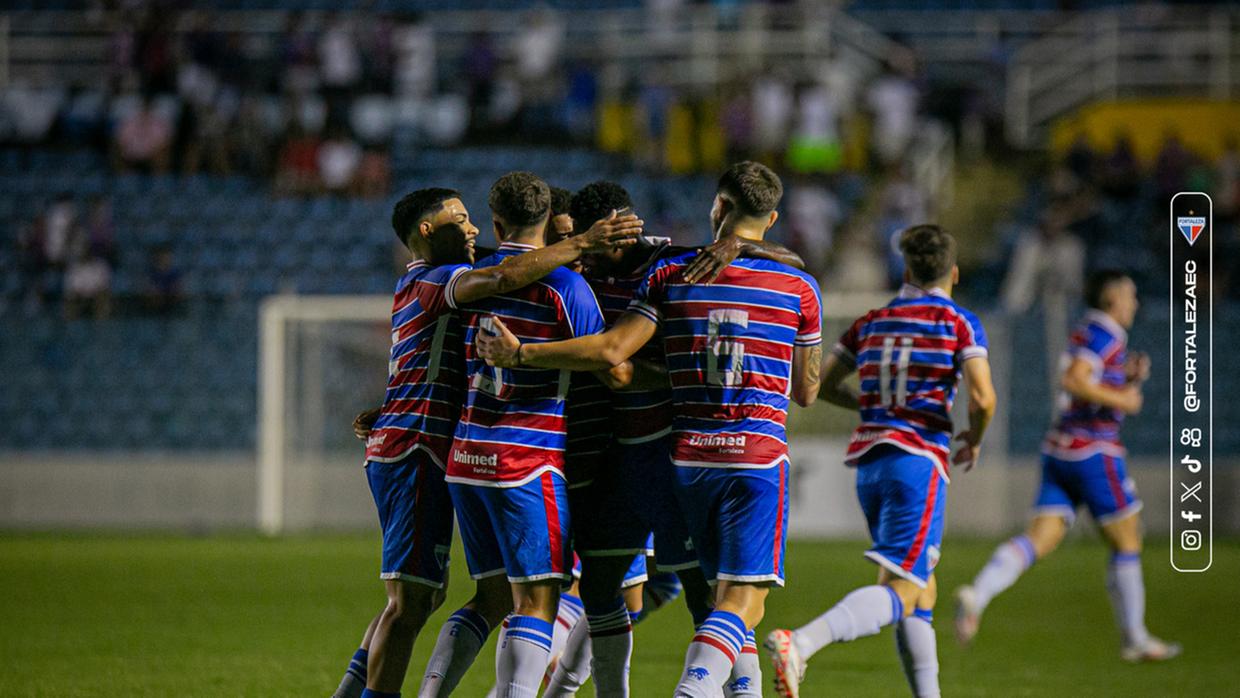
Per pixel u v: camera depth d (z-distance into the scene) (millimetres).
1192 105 96688
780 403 21406
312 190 90688
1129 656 33281
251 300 85938
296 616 40125
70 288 79688
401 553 21609
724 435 21109
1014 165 98125
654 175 90812
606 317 22938
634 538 22297
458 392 21922
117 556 57938
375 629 22406
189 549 61250
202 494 71688
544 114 97562
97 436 74125
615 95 99062
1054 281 81250
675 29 102250
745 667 21734
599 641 22344
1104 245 85312
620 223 20844
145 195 90938
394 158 94625
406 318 22203
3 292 83188
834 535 64125
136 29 94812
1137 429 72000
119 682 28859
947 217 92625
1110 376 33656
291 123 91562
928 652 23656
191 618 39688
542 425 21156
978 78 103938
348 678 22344
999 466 68250
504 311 21250
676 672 30734
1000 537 67125
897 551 23406
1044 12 107000
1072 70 101938
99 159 94500
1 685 28453
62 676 29656
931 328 24016
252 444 73875
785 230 86250
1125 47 101312
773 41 98875
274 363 69438
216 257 88062
